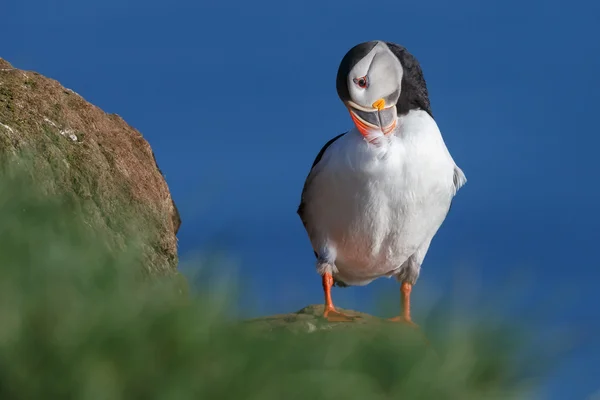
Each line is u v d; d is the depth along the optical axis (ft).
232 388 22.66
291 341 25.53
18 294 23.15
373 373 25.72
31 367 21.99
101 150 46.29
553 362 27.76
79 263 25.11
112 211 43.27
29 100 44.24
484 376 27.20
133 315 23.82
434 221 51.34
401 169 48.39
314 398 23.47
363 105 47.85
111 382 21.80
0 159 38.91
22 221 26.55
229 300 26.48
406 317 33.65
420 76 50.29
